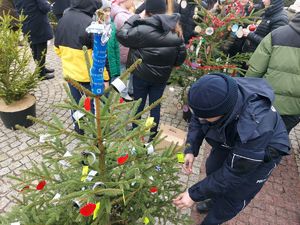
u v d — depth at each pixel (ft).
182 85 14.71
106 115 5.57
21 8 15.47
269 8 13.57
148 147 6.25
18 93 12.91
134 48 10.66
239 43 15.92
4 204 9.77
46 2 15.72
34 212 6.12
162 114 15.67
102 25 4.10
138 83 11.67
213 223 8.66
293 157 13.66
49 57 20.84
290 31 9.62
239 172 6.40
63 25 10.49
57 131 5.50
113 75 12.75
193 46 14.17
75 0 10.10
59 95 16.33
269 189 11.69
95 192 5.31
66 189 5.97
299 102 10.21
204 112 5.64
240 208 8.27
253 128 5.83
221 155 8.13
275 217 10.50
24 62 12.80
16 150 12.11
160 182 6.75
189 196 7.14
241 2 14.06
